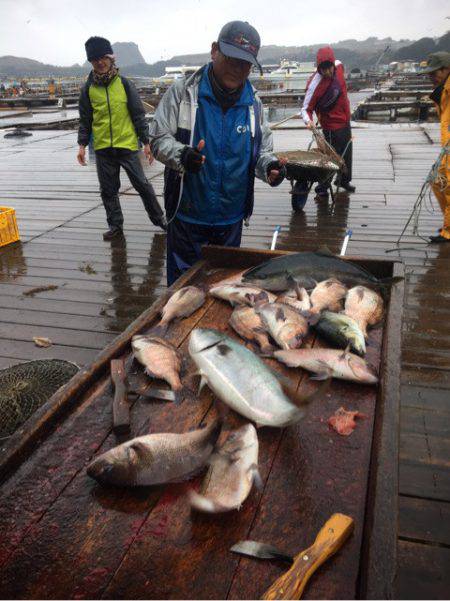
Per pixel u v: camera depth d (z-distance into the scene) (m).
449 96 4.77
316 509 1.36
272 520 1.33
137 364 2.08
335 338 2.18
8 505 1.39
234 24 2.72
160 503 1.40
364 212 6.58
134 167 5.52
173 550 1.26
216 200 3.26
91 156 10.48
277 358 2.05
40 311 4.12
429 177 5.12
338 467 1.50
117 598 1.15
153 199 5.76
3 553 1.26
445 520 2.14
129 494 1.43
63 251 5.51
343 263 2.73
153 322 2.42
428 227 5.89
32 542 1.29
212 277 2.98
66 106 25.97
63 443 1.62
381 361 1.98
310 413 1.74
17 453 1.52
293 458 1.54
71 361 3.36
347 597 1.13
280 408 1.62
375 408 1.76
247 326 2.27
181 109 3.01
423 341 3.47
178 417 1.74
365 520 1.31
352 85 41.06
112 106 5.16
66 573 1.21
